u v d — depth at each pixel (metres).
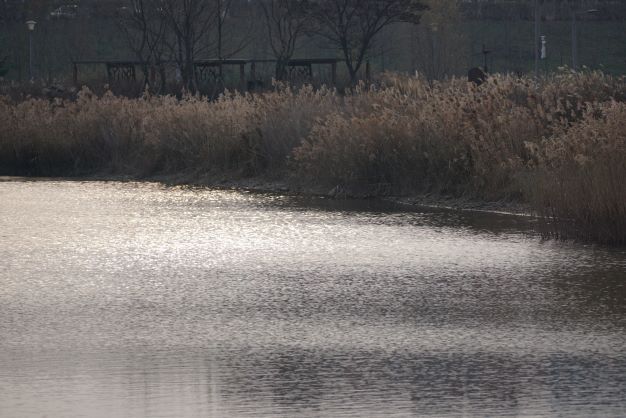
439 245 67.12
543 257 61.91
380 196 95.56
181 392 36.12
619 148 69.19
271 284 54.84
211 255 64.25
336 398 35.25
